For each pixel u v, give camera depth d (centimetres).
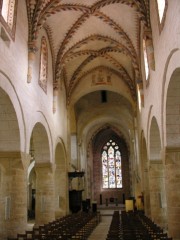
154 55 1480
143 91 2022
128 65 2542
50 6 1664
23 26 1502
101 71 2762
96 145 4884
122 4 1789
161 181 1820
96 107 3431
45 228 1391
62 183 2450
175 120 1268
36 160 1967
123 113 3509
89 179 4375
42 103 1830
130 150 4044
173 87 1169
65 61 2234
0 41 1166
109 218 2939
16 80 1352
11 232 1331
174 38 995
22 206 1388
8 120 1352
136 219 1883
